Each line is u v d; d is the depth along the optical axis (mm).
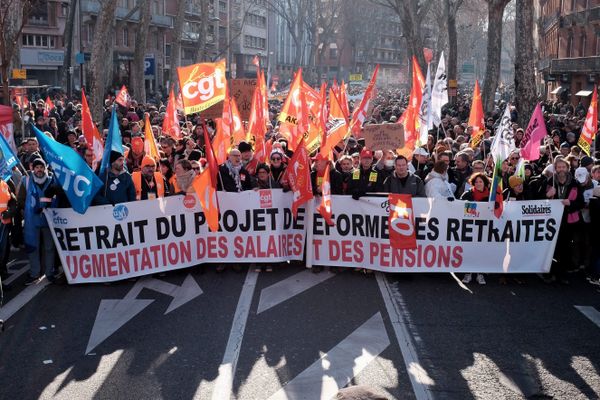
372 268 9727
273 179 10453
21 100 18906
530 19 22547
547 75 59719
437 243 9570
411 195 9625
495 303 8602
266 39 92688
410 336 7395
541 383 6328
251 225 9867
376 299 8664
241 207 9836
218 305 8375
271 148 12070
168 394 6020
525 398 6043
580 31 47844
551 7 62125
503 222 9484
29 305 8414
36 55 50031
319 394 6051
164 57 62875
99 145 10469
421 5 37094
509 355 6941
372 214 9656
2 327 7523
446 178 9891
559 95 50719
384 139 9875
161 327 7625
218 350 6977
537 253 9531
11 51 18375
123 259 9375
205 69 12055
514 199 9758
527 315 8148
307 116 12062
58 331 7523
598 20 43312
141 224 9445
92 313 8109
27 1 18875
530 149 10781
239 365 6621
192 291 8953
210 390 6094
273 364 6652
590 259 9789
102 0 22578
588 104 44125
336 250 9883
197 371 6484
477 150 14492
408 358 6816
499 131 9359
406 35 35500
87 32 53656
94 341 7223
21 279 9547
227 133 11117
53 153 8875
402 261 9625
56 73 52219
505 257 9539
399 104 35094
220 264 10008
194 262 9797
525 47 22688
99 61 21812
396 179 9758
